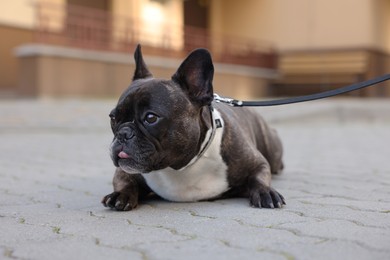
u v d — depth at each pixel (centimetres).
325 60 820
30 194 140
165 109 107
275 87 847
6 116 381
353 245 88
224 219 108
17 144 277
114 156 107
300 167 189
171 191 122
